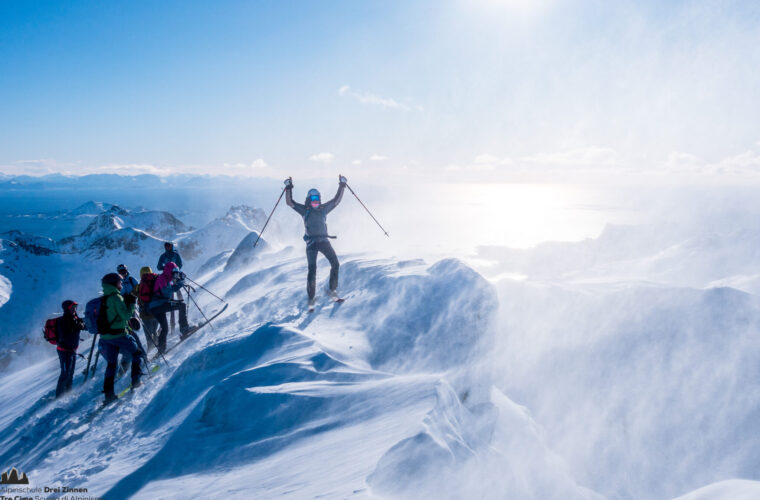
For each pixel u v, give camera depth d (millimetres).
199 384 5957
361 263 9305
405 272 8188
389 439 3045
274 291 10203
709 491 1842
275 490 2873
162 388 6648
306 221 8016
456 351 6352
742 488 1740
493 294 7309
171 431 4914
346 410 4062
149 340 9180
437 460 2639
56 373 10586
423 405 3523
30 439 6344
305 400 4336
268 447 3838
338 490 2459
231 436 4148
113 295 6883
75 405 7336
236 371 5828
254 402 4438
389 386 4254
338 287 8930
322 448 3426
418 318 6781
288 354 5730
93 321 6832
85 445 5527
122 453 4816
